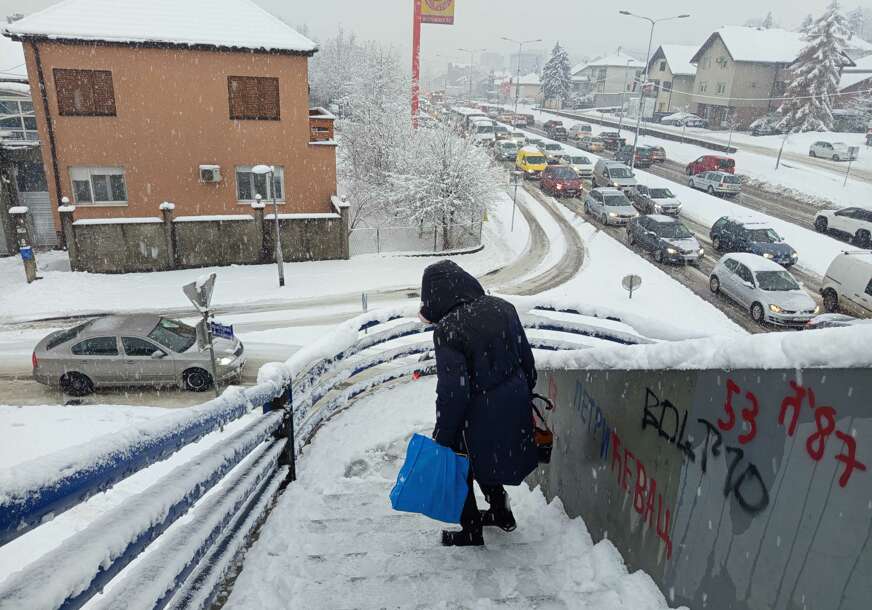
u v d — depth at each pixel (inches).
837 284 735.7
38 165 1035.9
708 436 81.7
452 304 110.7
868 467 55.3
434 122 1179.3
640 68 3754.9
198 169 973.2
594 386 118.6
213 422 84.7
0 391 515.5
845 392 58.2
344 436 181.3
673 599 89.9
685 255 942.4
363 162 1419.8
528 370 117.9
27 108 1053.2
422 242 1131.9
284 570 106.0
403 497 109.3
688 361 85.0
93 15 892.0
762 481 70.8
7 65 1213.1
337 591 99.0
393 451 173.9
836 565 58.9
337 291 842.2
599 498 116.5
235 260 935.7
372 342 202.7
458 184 1058.7
